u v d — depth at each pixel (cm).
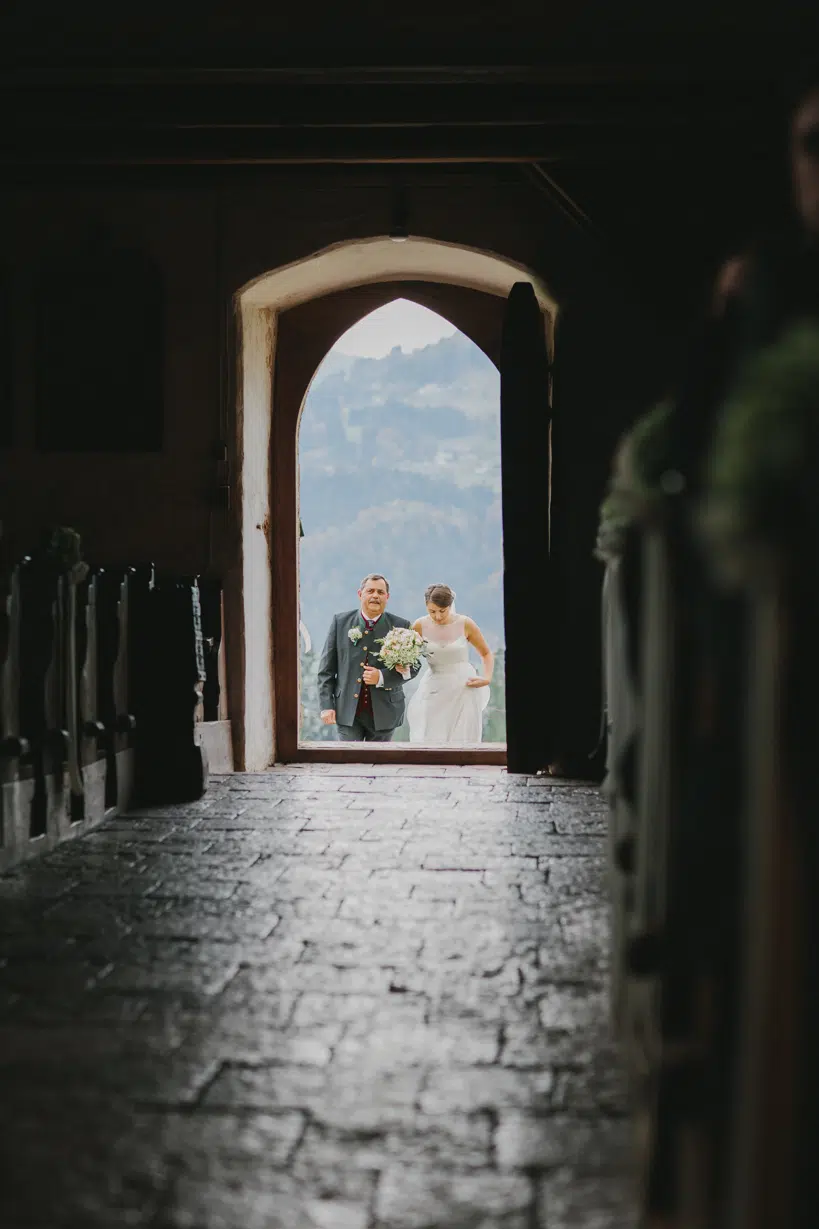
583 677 802
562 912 443
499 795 723
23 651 533
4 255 824
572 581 806
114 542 826
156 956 386
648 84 680
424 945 399
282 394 910
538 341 797
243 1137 253
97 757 625
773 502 142
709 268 759
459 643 1070
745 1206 151
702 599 198
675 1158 194
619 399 798
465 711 1066
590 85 693
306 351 912
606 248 768
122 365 824
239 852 552
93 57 629
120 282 822
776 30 612
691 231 761
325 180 812
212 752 806
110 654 634
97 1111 266
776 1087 149
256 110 706
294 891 475
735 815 182
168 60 626
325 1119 262
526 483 800
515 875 505
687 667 212
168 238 820
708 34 616
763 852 152
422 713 1076
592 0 617
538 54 621
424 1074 288
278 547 906
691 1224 185
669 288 768
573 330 805
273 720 900
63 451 827
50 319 826
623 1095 275
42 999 344
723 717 185
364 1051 303
